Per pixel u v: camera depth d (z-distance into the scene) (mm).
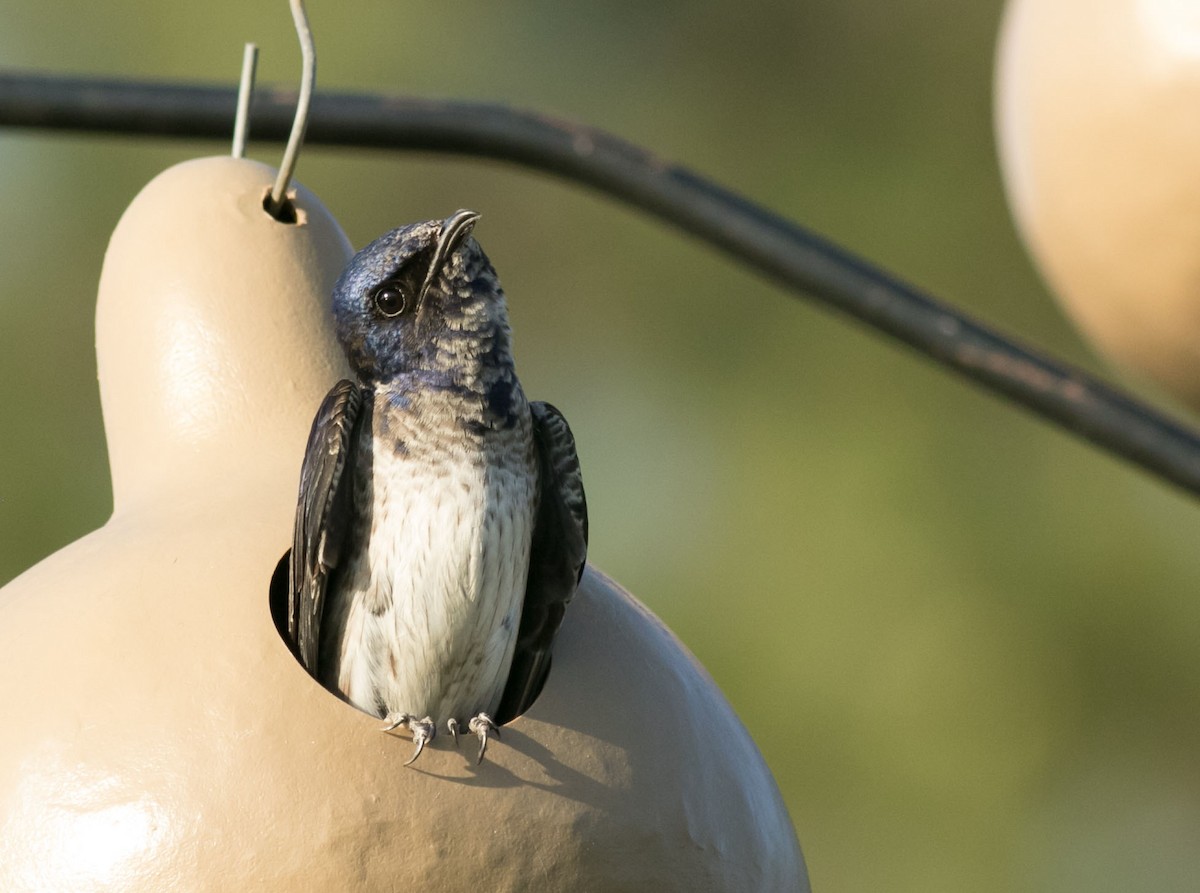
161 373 7645
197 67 20422
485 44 21344
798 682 18984
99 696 6520
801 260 9531
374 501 7473
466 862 6363
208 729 6426
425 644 7430
